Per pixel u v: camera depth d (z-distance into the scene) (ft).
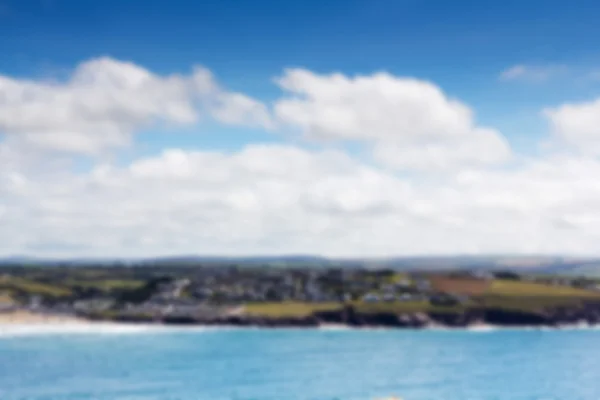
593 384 452.76
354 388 429.79
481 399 397.80
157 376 479.82
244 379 465.47
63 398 398.83
